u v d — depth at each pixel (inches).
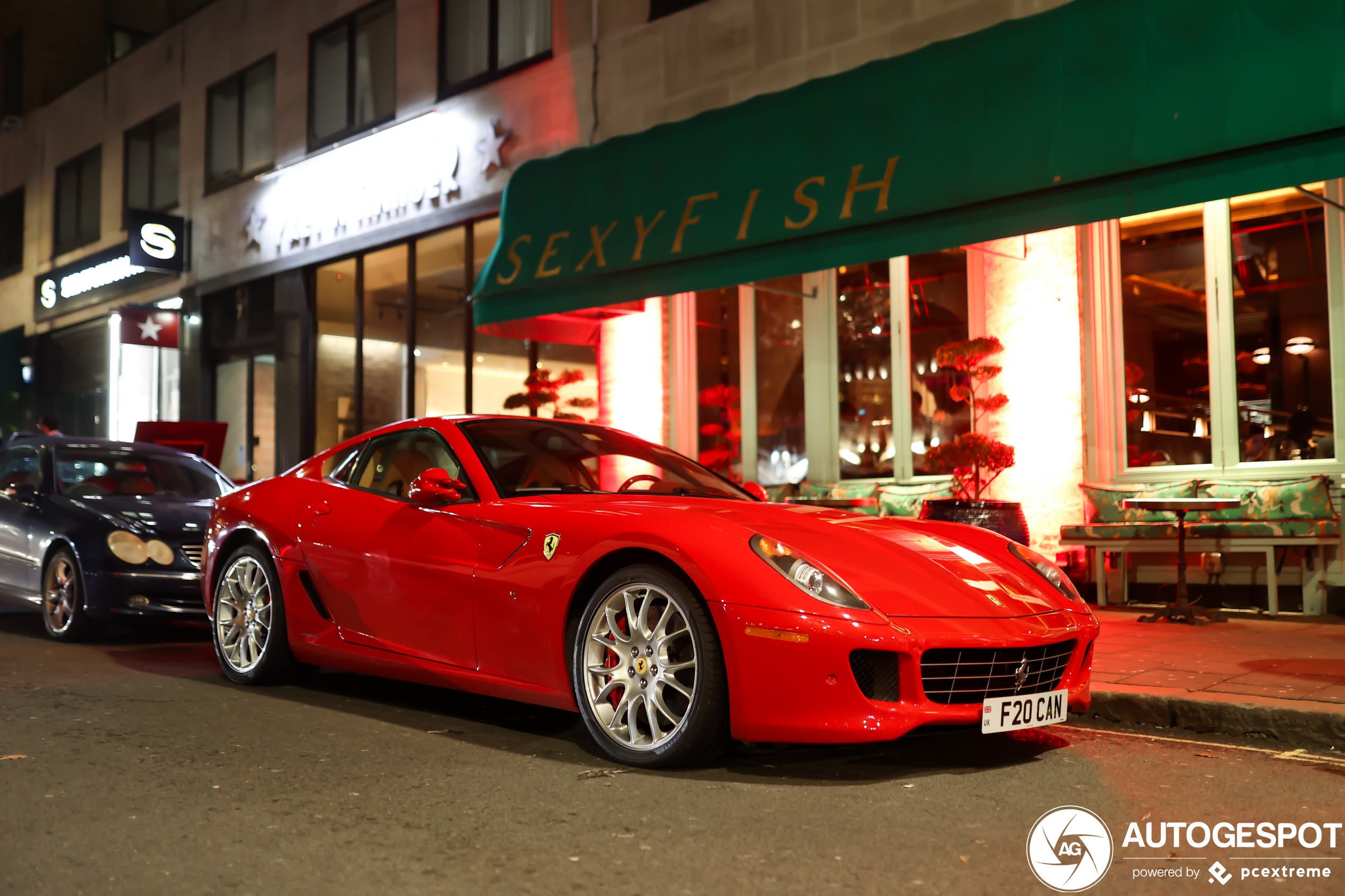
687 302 414.9
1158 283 305.6
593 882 93.0
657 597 135.7
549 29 447.5
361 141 520.7
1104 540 293.0
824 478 375.9
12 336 797.9
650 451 187.8
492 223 466.0
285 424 561.6
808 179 293.0
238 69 603.8
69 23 799.7
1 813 113.0
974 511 286.2
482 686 153.3
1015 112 258.2
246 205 589.6
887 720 121.6
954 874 95.5
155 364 663.1
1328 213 277.9
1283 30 222.1
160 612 251.6
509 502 157.4
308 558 183.2
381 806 116.3
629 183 339.3
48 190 768.9
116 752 141.0
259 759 137.3
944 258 347.6
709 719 128.1
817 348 379.6
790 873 95.5
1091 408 314.8
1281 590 283.4
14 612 326.0
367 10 530.0
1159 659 200.1
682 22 398.3
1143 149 232.7
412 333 499.8
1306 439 280.8
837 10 357.1
